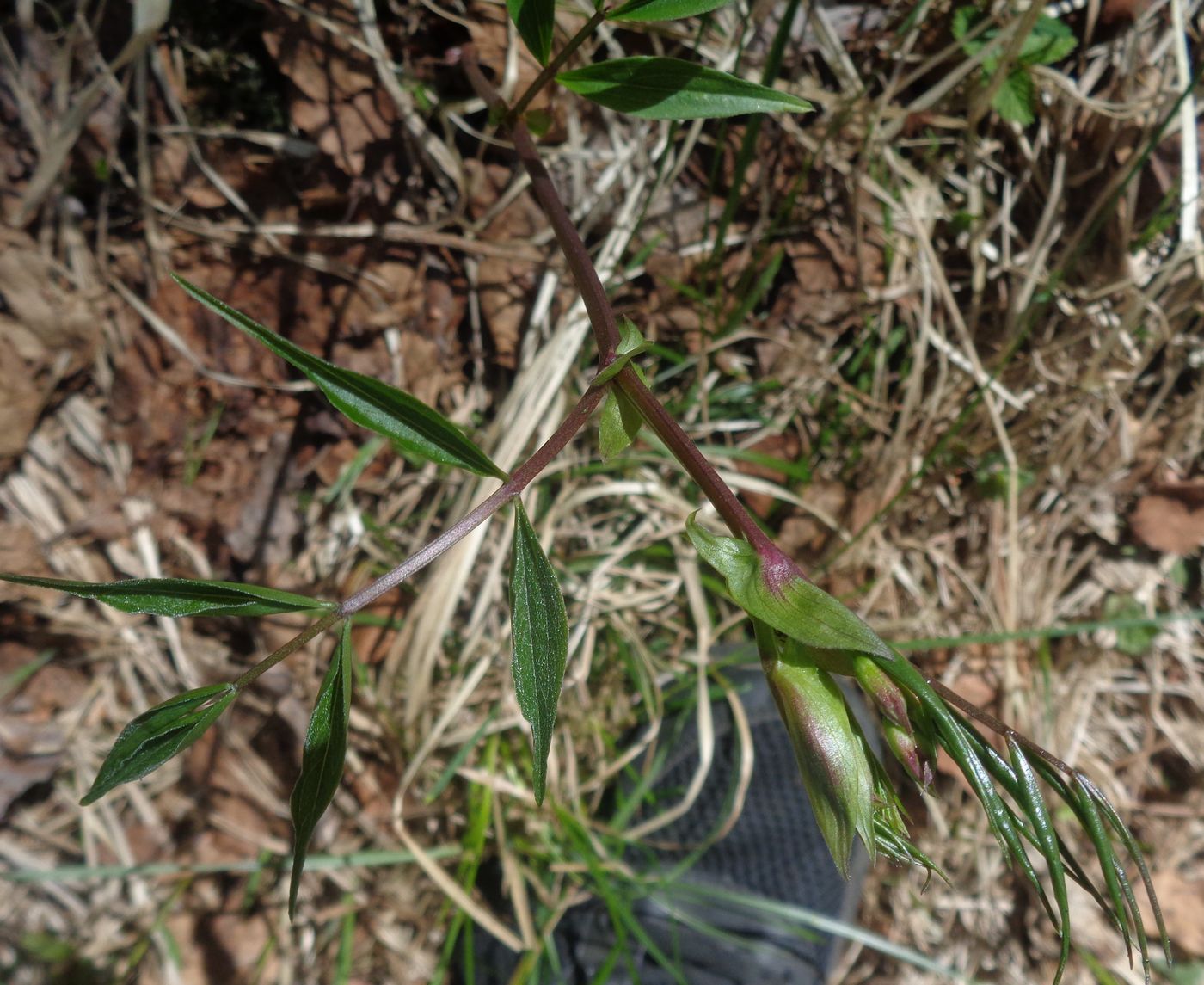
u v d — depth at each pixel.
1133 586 0.44
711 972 0.42
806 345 0.40
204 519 0.37
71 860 0.39
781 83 0.37
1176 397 0.42
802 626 0.15
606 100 0.21
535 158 0.25
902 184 0.39
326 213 0.35
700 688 0.39
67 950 0.39
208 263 0.35
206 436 0.37
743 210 0.39
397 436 0.16
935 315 0.41
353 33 0.33
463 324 0.39
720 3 0.19
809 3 0.35
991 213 0.40
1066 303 0.40
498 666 0.40
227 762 0.39
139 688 0.39
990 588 0.43
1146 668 0.45
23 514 0.36
